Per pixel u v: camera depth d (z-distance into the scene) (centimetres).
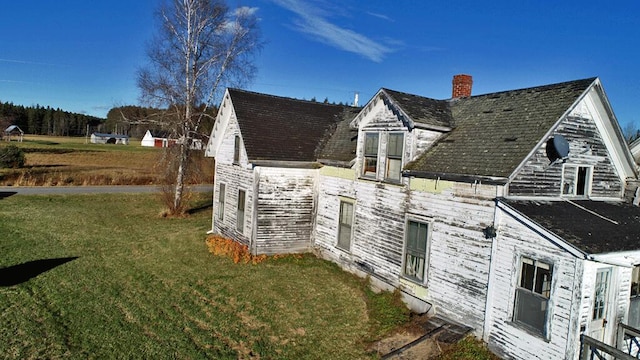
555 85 1230
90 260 1541
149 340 959
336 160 1586
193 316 1107
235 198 1861
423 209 1198
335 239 1605
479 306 1026
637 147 1396
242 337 1003
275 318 1120
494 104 1343
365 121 1455
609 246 833
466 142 1200
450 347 979
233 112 1861
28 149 6862
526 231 918
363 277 1439
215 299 1229
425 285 1184
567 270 839
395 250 1302
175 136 2555
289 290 1326
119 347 921
